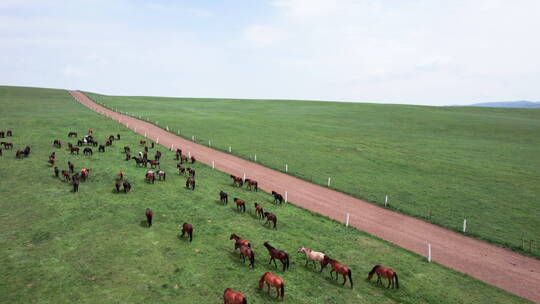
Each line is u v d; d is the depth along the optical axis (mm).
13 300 13938
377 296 16219
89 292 14672
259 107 134000
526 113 124438
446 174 44906
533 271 20891
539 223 29016
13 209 23609
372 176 42781
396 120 100688
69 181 30391
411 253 22078
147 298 14430
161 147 50812
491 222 28938
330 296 15805
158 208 25125
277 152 53969
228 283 16047
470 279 19109
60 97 118188
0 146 42688
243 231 22562
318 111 121812
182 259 17922
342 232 24719
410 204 32781
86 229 20781
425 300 16266
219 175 38344
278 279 14773
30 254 17641
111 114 82312
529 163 51969
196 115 94000
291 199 32469
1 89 129250
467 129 86312
